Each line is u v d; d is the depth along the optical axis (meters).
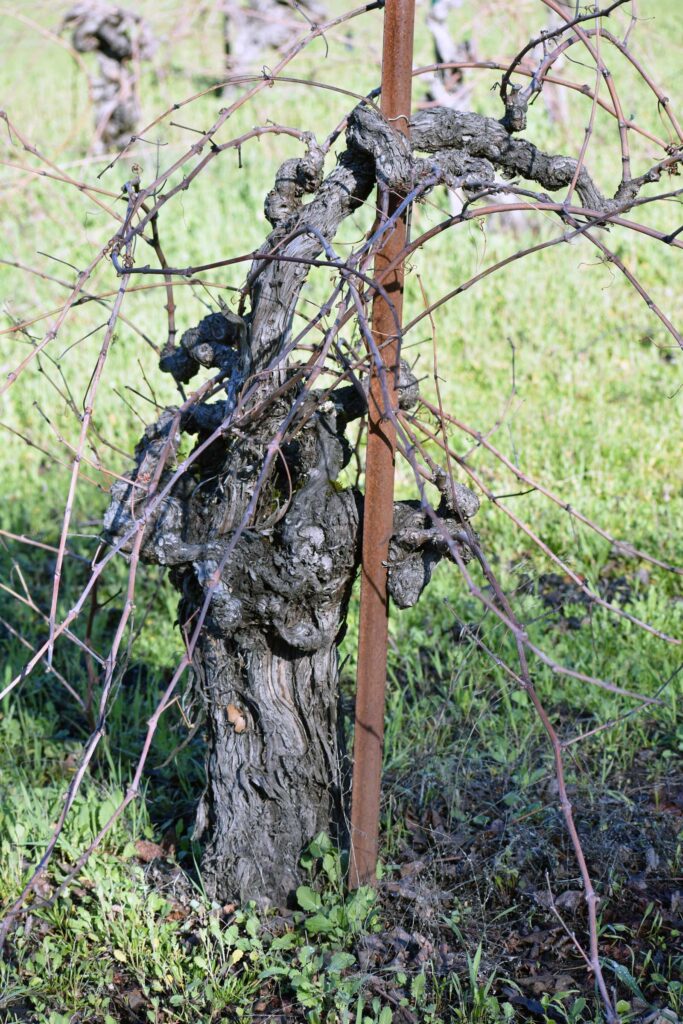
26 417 7.23
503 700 4.16
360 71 14.98
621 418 6.56
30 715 4.29
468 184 2.67
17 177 10.16
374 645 2.90
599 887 3.26
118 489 2.98
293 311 2.75
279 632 2.89
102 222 10.63
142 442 3.24
